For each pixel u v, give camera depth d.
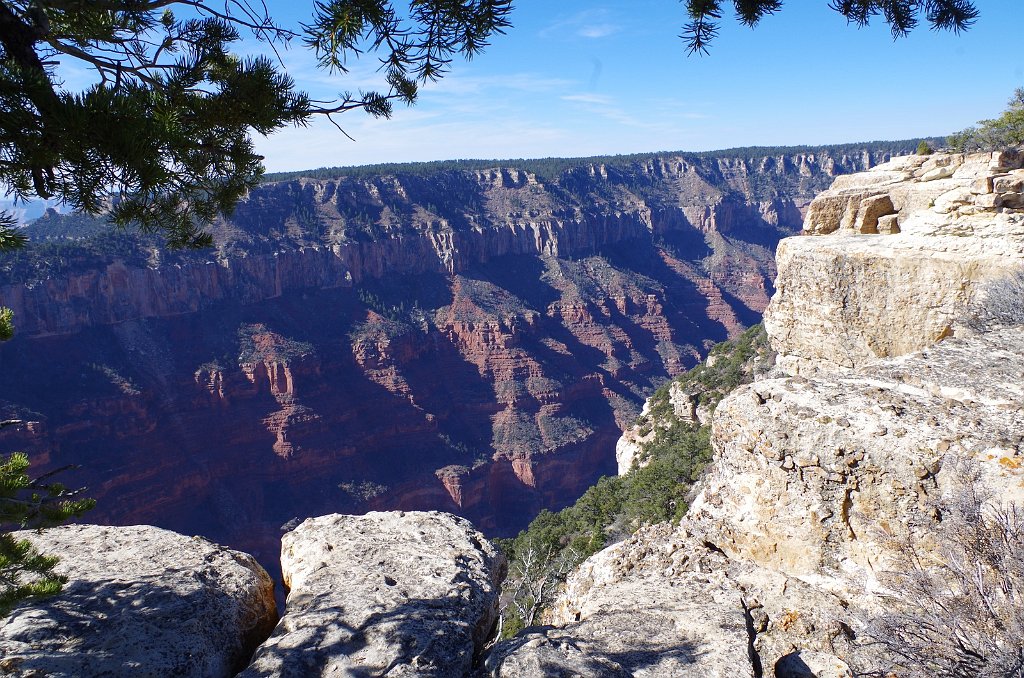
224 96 5.80
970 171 19.91
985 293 13.85
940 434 7.62
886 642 5.76
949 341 10.65
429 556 6.92
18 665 4.97
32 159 4.36
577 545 35.38
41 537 7.29
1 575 6.30
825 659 5.93
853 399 8.87
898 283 16.64
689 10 7.64
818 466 8.29
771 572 8.13
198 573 6.40
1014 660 5.04
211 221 7.69
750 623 6.43
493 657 5.17
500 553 7.44
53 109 4.12
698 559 8.81
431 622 5.66
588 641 5.70
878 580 7.47
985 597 5.47
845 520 8.05
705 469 35.44
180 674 5.11
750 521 8.96
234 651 5.64
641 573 8.88
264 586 6.64
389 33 5.56
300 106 6.27
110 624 5.50
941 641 5.50
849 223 21.42
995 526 5.89
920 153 27.53
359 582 6.35
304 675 4.96
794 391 9.49
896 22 7.93
